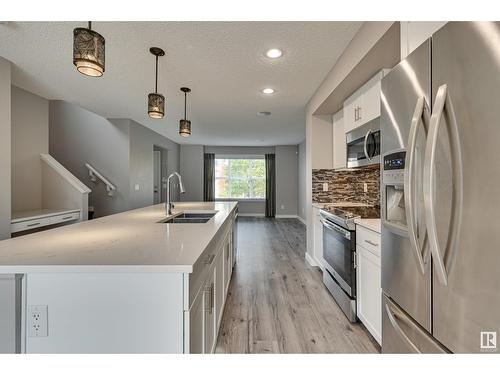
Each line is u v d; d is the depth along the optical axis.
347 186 3.68
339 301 2.47
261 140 7.43
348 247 2.23
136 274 1.08
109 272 1.06
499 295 0.74
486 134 0.77
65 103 4.82
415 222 1.04
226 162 9.12
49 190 3.66
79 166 4.80
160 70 2.66
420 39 1.25
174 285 1.08
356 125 2.62
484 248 0.78
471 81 0.82
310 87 3.15
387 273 1.38
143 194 5.37
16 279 1.06
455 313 0.89
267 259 4.05
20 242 1.43
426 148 0.92
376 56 1.92
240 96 3.46
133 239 1.50
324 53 2.33
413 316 1.15
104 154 4.79
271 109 4.11
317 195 3.66
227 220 2.61
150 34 2.02
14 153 3.30
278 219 8.31
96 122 4.79
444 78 0.93
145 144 5.47
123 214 2.72
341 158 3.25
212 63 2.50
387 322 1.39
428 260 1.02
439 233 0.93
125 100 3.65
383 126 1.38
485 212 0.77
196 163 8.38
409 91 1.14
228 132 6.12
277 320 2.26
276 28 1.96
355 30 1.99
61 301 1.07
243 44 2.17
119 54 2.33
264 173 9.16
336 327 2.14
